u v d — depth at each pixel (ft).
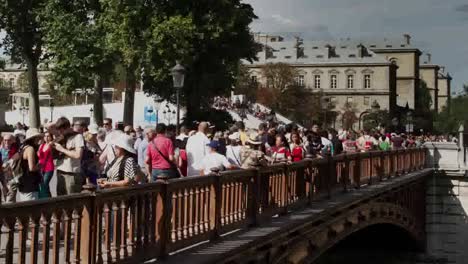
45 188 40.93
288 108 398.01
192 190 37.17
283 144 58.18
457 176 127.75
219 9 140.77
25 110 204.44
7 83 391.45
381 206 88.22
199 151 48.37
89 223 27.61
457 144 130.62
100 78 139.13
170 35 131.34
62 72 136.26
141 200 31.94
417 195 119.85
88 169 42.14
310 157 61.46
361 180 82.53
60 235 26.11
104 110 181.57
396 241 124.16
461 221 127.34
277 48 545.85
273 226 46.75
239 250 38.09
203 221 38.58
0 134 50.85
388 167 99.19
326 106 449.48
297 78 481.46
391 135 126.41
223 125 150.82
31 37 154.81
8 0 149.18
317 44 549.13
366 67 526.16
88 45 134.62
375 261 121.39
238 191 43.78
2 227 24.73
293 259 53.52
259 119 209.56
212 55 145.48
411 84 605.31
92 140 45.47
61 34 135.64
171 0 138.51
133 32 134.00
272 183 50.44
